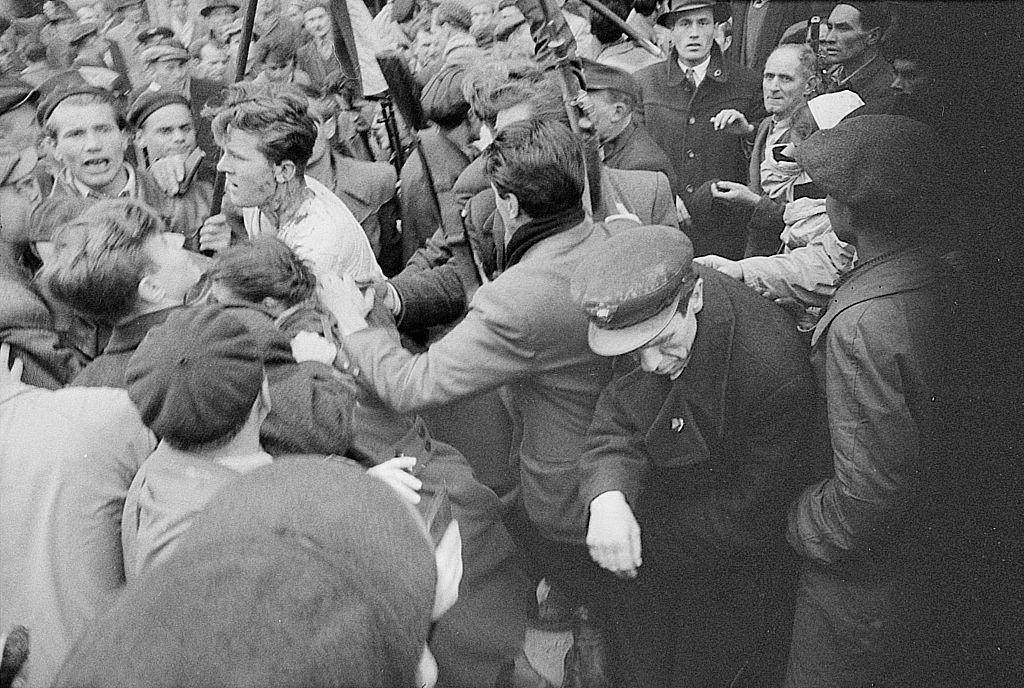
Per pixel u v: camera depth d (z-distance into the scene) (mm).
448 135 1996
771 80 2184
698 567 2055
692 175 2219
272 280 1672
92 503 1487
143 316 1604
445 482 1869
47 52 2068
